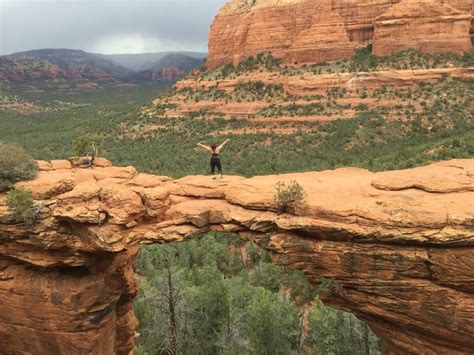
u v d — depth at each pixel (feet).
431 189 59.77
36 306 69.82
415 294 57.72
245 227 66.59
